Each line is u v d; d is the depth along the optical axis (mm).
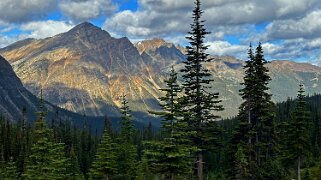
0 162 96688
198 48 39031
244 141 47844
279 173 48375
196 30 38906
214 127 39188
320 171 85000
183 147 33406
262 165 47625
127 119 65250
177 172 34125
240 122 45750
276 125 48750
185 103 38469
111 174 62656
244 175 46031
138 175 75125
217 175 74812
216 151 40469
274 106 45906
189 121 38906
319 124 117312
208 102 38438
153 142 33312
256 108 45906
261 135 47969
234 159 48281
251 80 44406
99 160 60906
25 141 121188
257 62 45281
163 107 33438
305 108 56875
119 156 64438
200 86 38625
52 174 43250
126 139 65375
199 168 39344
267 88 45250
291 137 56781
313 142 115125
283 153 57219
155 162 34156
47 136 44156
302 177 69062
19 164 100312
